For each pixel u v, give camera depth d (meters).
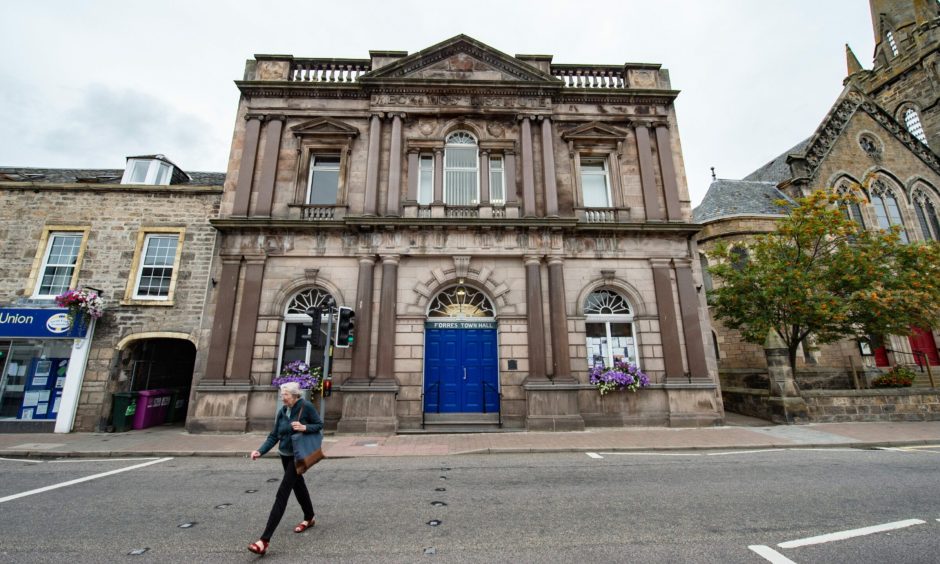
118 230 14.34
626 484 7.02
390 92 15.25
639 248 14.37
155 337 13.52
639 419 12.96
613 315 14.13
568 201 14.85
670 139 15.80
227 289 13.26
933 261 12.95
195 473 8.06
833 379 18.39
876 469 7.82
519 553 4.41
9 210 14.38
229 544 4.70
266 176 14.34
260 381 12.76
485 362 13.56
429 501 6.20
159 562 4.26
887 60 31.14
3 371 13.27
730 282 14.49
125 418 12.88
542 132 15.23
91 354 13.31
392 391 12.38
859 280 12.82
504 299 13.66
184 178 17.02
